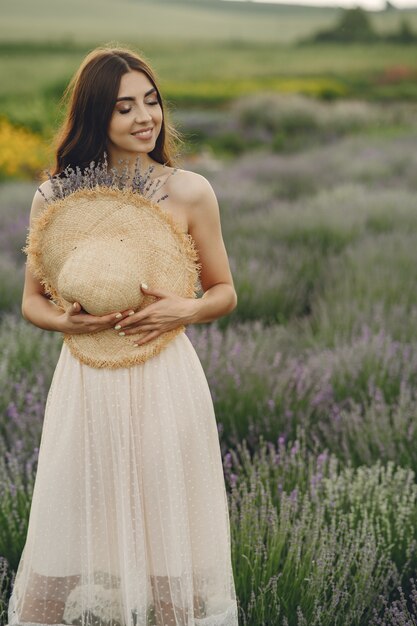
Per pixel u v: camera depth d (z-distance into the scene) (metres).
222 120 21.58
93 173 2.03
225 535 2.16
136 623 2.08
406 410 3.48
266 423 3.46
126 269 1.97
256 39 39.69
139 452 2.02
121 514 2.02
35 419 3.40
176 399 2.04
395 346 4.10
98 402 2.02
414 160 12.80
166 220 2.03
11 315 5.11
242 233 7.42
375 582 2.42
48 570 2.07
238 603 2.36
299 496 2.79
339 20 38.12
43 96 22.39
